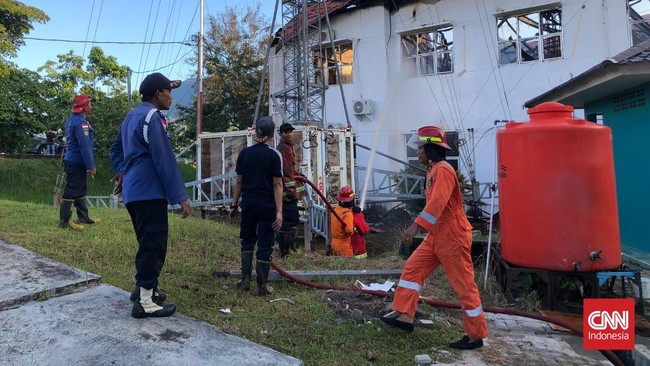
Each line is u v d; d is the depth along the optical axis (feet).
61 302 11.37
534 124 14.99
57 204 39.32
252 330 11.17
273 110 62.59
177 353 9.03
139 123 10.41
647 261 21.15
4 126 65.05
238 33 88.99
